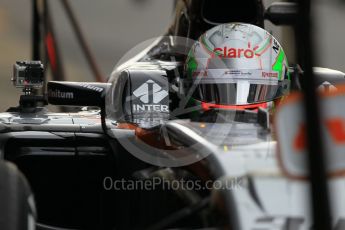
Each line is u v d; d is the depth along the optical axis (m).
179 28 18.69
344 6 8.96
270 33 17.34
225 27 15.70
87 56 35.34
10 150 16.80
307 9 7.72
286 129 9.22
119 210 15.72
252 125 13.55
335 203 10.20
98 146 16.97
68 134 17.08
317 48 7.88
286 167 9.19
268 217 9.97
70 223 17.19
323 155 7.54
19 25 45.62
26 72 19.16
